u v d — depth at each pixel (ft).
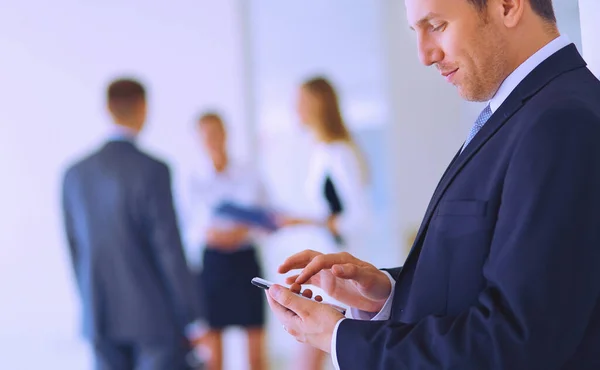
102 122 17.26
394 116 18.49
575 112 3.08
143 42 17.46
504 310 3.00
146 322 10.49
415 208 18.49
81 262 10.80
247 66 17.84
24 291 16.67
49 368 15.80
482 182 3.36
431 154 18.54
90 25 17.28
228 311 13.55
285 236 16.76
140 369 10.69
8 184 16.93
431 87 18.45
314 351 12.50
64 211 10.86
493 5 3.40
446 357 3.05
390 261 18.17
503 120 3.40
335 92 13.00
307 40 18.38
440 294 3.42
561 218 2.97
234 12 17.78
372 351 3.24
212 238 13.58
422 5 3.44
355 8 18.54
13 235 16.88
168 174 10.77
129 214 10.52
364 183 13.01
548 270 2.94
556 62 3.41
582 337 3.15
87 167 10.67
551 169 3.01
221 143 14.35
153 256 10.68
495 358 2.96
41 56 17.12
